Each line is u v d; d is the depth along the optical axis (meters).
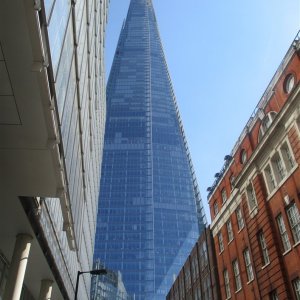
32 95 13.55
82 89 28.55
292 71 28.06
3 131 15.06
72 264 39.66
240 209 36.16
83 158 34.44
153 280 146.00
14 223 21.91
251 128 35.06
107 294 126.12
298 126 26.64
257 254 31.27
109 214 164.88
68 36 19.75
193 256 53.84
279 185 28.83
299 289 25.38
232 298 36.06
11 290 21.23
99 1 40.75
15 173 17.30
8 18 11.32
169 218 167.12
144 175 180.12
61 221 30.59
